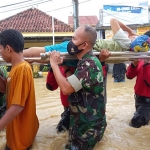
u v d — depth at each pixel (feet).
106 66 11.85
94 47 9.91
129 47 9.95
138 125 11.75
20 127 8.58
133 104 16.85
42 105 17.21
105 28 51.24
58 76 7.82
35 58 9.02
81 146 8.31
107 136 10.46
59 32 46.47
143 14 49.08
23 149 8.56
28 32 45.96
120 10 50.08
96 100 8.35
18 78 8.13
